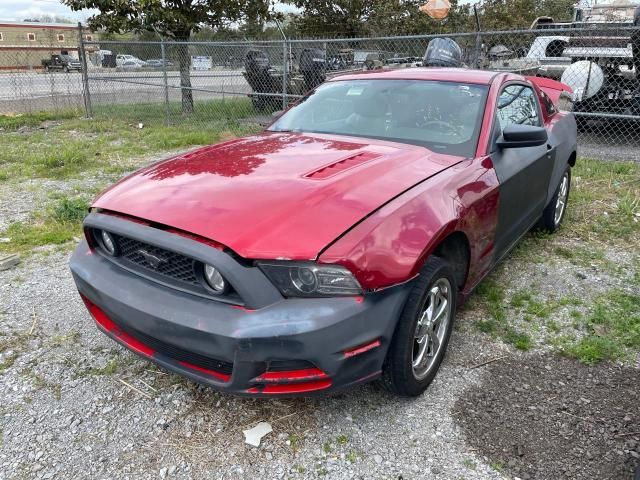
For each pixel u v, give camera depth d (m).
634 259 4.75
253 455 2.50
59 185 7.05
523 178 3.87
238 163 3.10
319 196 2.59
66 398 2.88
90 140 10.59
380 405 2.83
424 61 5.79
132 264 2.69
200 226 2.40
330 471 2.40
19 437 2.60
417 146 3.47
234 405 2.82
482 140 3.50
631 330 3.52
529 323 3.67
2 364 3.15
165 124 12.45
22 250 4.84
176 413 2.77
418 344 2.79
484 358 3.26
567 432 2.63
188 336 2.34
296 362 2.31
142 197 2.73
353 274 2.31
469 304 3.90
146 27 13.81
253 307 2.27
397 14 20.38
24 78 22.20
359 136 3.67
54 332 3.51
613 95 9.96
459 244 3.10
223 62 12.95
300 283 2.29
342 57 12.13
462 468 2.42
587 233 5.37
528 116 4.43
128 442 2.58
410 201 2.68
